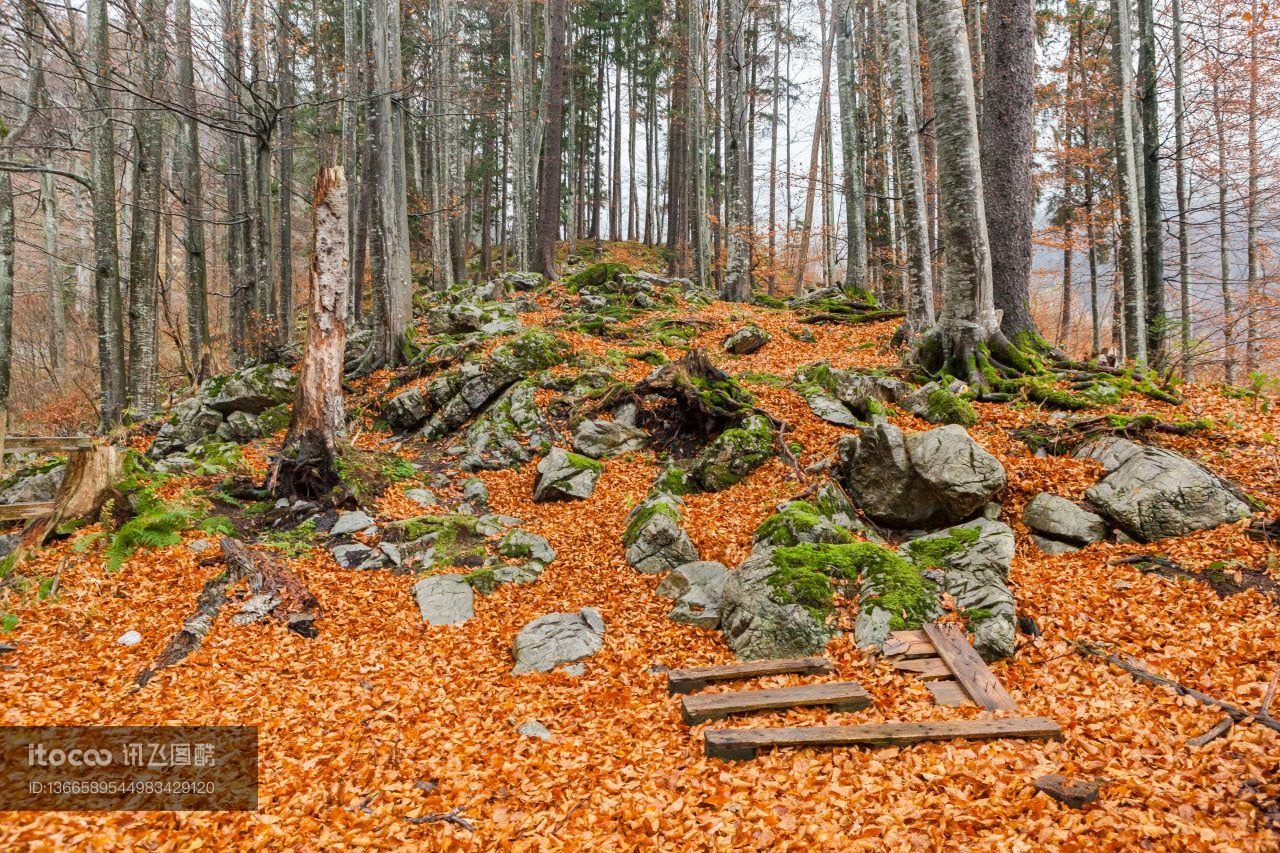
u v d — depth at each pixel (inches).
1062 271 994.7
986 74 481.1
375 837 171.2
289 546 356.8
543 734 221.0
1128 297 533.3
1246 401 386.0
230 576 314.3
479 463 502.3
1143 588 253.0
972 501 317.7
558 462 458.9
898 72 559.5
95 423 872.3
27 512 329.7
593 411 530.6
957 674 219.1
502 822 176.7
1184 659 212.5
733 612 279.1
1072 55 826.8
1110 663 218.5
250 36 744.3
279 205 1027.9
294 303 1273.4
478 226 1802.4
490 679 262.2
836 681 230.1
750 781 184.9
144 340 644.7
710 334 727.7
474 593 330.3
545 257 1027.9
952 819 157.2
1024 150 472.4
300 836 172.6
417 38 1104.8
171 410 660.1
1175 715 187.9
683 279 997.2
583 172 1759.4
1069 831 148.8
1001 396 409.4
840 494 350.0
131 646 264.5
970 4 862.5
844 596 267.7
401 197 708.0
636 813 175.0
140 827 173.3
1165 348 589.6
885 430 347.9
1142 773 166.9
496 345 650.2
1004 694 209.5
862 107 1000.2
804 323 750.5
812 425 439.8
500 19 1275.8
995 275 477.7
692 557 341.4
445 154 1114.7
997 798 163.3
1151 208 597.3
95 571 310.8
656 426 510.6
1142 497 288.8
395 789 192.5
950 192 438.3
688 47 1154.7
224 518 381.4
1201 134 677.9
